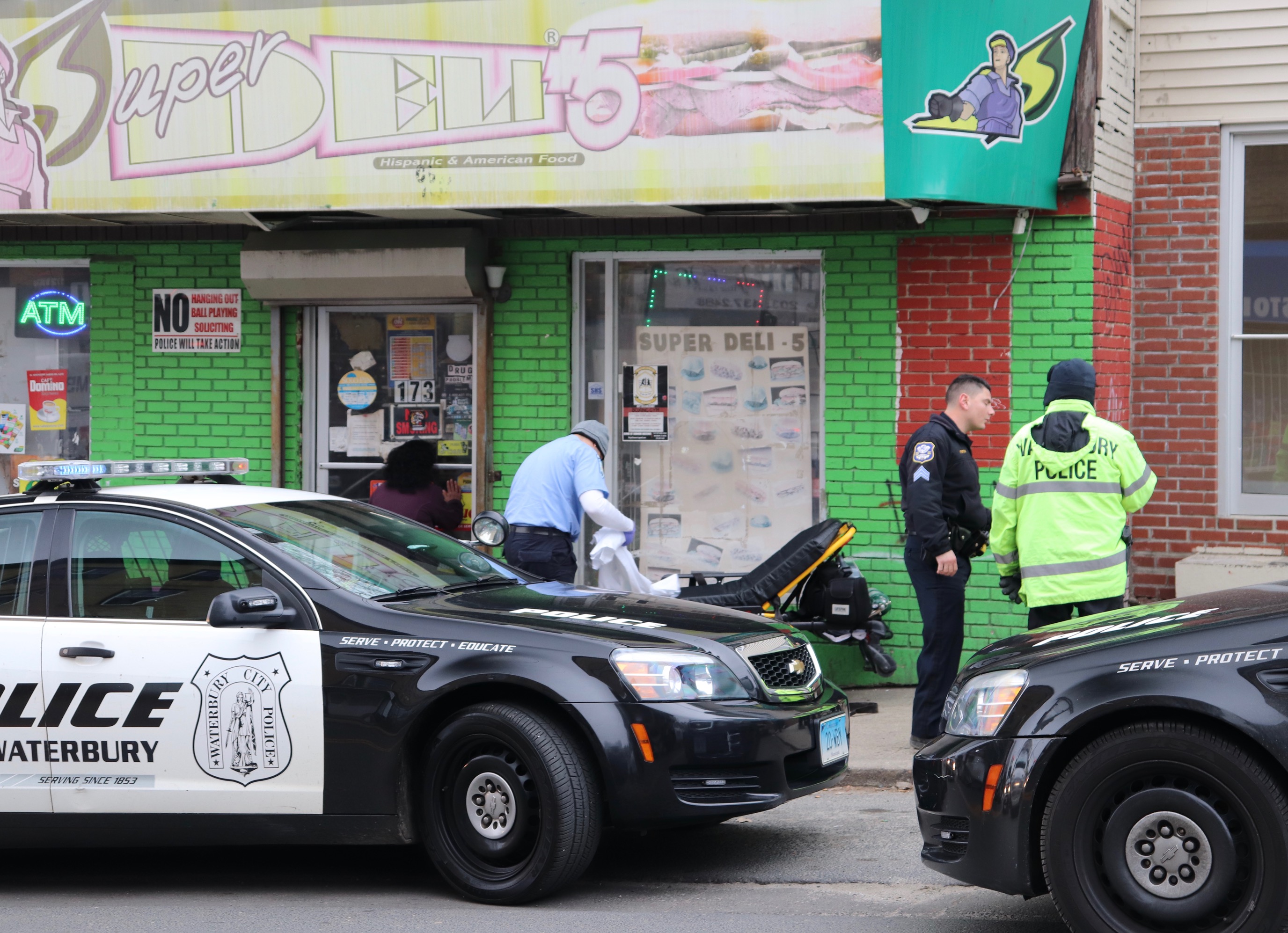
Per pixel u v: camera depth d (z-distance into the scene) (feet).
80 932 25.35
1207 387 47.50
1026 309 43.52
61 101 44.04
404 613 26.96
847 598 41.34
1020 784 21.42
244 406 50.29
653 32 39.81
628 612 28.40
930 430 35.94
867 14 38.34
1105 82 44.24
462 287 47.24
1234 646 20.56
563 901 26.20
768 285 46.50
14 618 28.17
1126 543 33.42
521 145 41.06
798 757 27.45
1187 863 20.18
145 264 50.57
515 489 41.60
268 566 27.63
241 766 26.71
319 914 25.96
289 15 42.32
